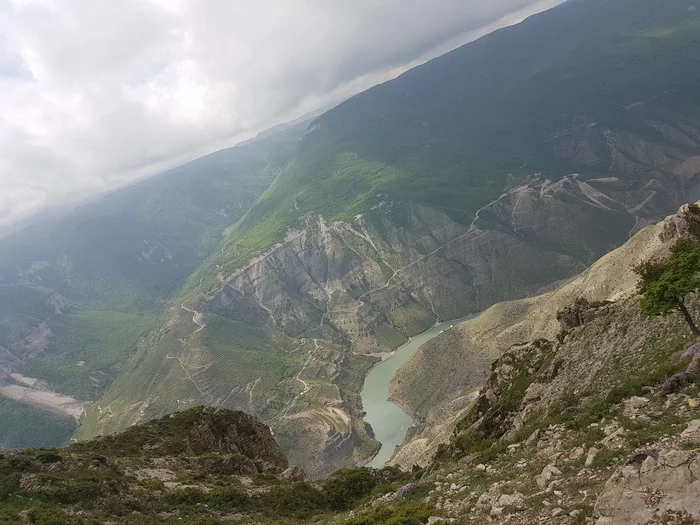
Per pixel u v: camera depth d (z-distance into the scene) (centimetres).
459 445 5484
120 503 3819
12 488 3831
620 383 3338
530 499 1939
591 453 2092
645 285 4031
